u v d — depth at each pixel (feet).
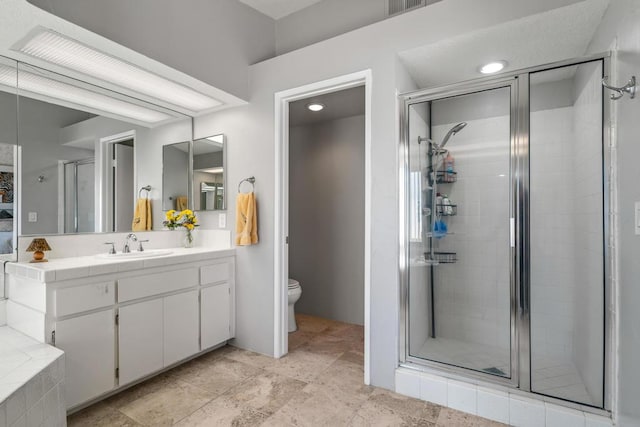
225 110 9.46
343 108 10.68
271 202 8.61
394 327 6.81
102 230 7.90
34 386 4.48
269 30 9.64
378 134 7.02
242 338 9.11
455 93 6.59
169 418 5.90
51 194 7.04
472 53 6.87
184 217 9.52
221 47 8.14
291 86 8.23
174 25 6.99
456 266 6.81
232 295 9.14
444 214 6.92
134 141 8.61
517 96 6.10
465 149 6.66
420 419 5.87
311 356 8.61
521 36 6.23
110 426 5.66
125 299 6.56
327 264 12.12
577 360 6.03
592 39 6.24
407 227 7.06
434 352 6.82
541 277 6.18
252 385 7.07
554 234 6.14
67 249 7.26
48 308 5.47
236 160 9.23
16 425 4.13
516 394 5.84
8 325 6.37
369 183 7.13
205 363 8.16
